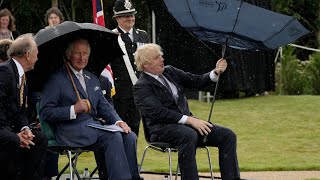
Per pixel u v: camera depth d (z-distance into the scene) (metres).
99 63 9.13
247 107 20.77
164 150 9.05
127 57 10.85
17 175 8.11
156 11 19.61
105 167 8.70
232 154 9.01
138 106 9.06
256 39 8.89
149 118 9.04
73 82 8.57
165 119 8.94
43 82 8.82
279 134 16.58
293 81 26.20
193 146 8.72
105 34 8.77
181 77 9.39
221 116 19.09
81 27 8.46
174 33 20.17
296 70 26.45
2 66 8.12
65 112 8.34
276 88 25.53
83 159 13.04
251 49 9.13
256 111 19.98
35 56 8.27
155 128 8.94
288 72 26.31
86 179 10.05
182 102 9.25
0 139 7.89
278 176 11.44
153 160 13.12
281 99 22.62
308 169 12.27
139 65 9.16
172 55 20.27
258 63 22.11
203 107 20.72
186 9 9.00
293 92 26.16
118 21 10.99
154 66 9.09
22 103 8.24
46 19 11.87
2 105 8.04
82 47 8.56
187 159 8.70
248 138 15.98
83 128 8.40
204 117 18.88
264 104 21.42
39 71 8.73
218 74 9.28
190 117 8.95
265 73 22.64
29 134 7.99
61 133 8.41
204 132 8.88
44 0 28.48
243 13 8.94
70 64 8.66
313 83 26.33
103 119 8.80
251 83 21.94
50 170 9.35
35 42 8.40
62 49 8.66
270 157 13.64
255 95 23.61
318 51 26.83
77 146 8.34
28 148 8.02
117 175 8.25
